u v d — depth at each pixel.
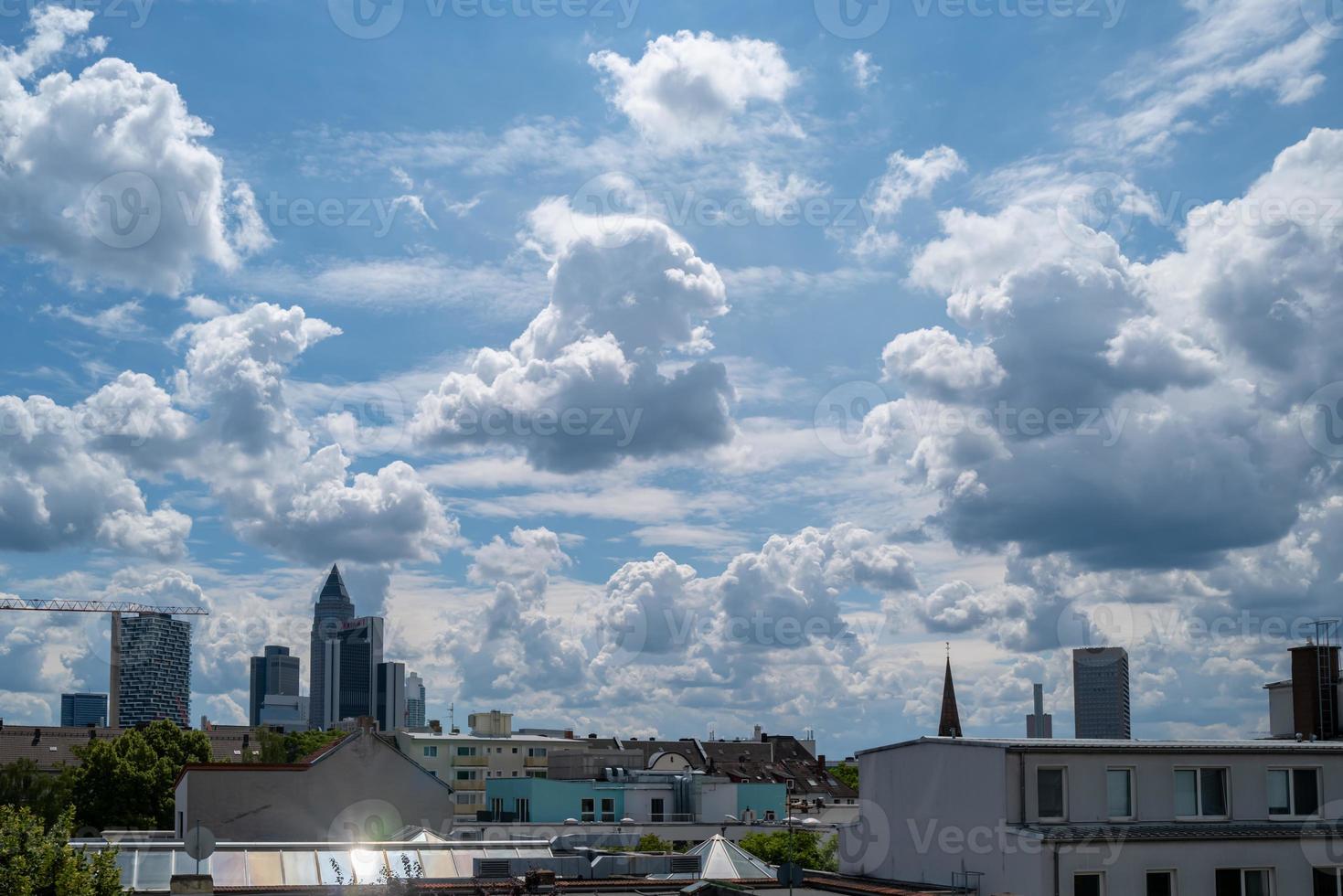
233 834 69.56
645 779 115.75
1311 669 56.78
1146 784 41.06
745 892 32.84
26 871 33.56
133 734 115.75
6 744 187.88
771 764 177.25
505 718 153.12
